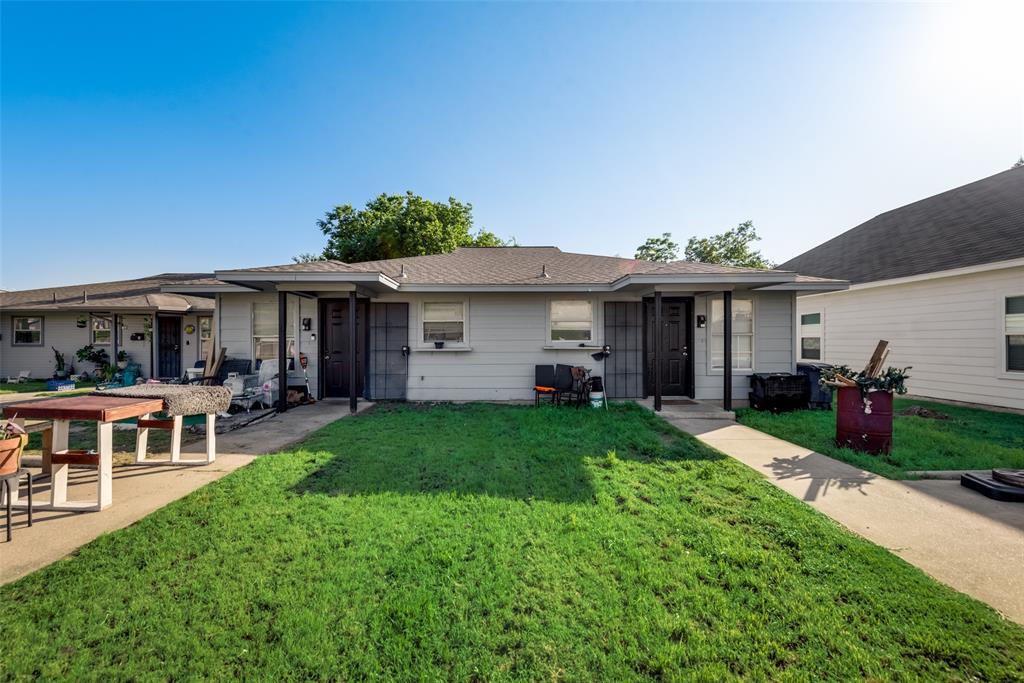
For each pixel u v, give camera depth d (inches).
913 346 375.2
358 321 354.3
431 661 70.0
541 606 84.0
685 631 77.2
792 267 564.4
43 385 500.1
